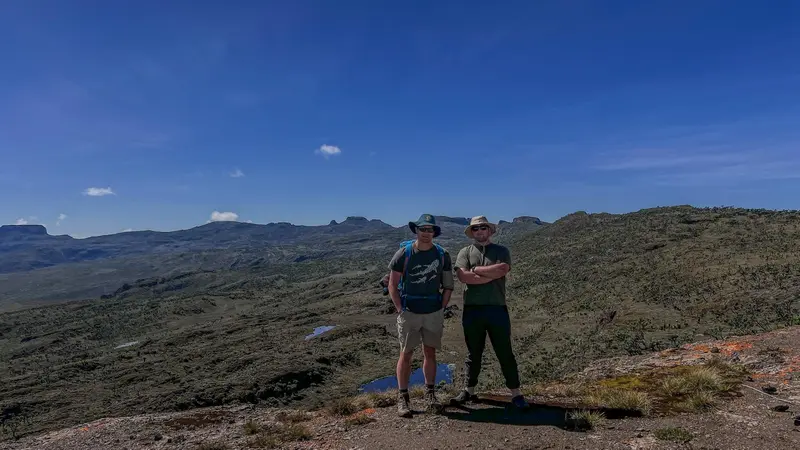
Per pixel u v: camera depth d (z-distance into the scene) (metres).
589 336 34.81
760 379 6.55
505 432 5.23
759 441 4.57
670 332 31.31
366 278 122.94
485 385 22.89
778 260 41.94
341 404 7.35
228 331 69.25
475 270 5.77
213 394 33.75
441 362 35.03
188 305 115.88
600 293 47.94
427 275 5.99
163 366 50.78
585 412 5.42
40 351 87.56
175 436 7.88
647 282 46.81
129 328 99.12
